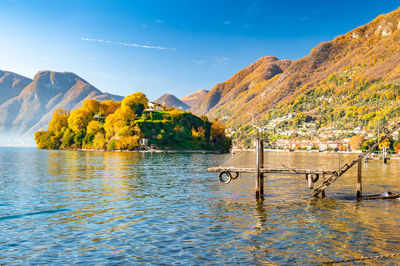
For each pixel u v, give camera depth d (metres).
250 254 17.05
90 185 44.41
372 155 129.62
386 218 24.83
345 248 17.97
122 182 48.03
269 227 22.25
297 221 23.91
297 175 58.62
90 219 24.56
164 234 20.61
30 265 15.70
